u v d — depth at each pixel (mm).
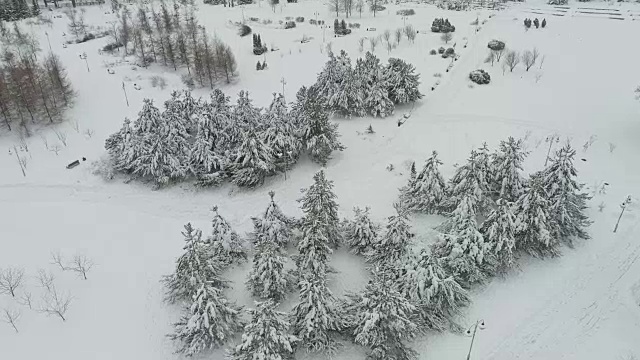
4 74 49406
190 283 27828
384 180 42000
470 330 29859
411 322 26719
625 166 43562
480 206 35562
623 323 30500
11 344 28297
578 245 35969
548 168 35000
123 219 38344
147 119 42906
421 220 37469
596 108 51812
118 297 31422
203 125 41500
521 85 56188
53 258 33531
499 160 36312
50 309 30031
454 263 30578
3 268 33125
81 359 27766
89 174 42594
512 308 31391
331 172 43250
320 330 26938
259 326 24781
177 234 36938
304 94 47250
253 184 41062
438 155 44719
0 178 41969
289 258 34031
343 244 35125
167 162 40594
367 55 52188
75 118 49344
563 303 31734
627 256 35094
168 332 29266
